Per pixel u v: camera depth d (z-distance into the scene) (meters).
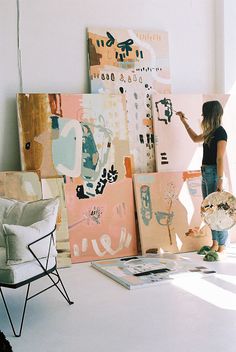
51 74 4.64
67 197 4.48
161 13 5.07
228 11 5.22
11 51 4.48
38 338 2.70
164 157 4.93
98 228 4.57
